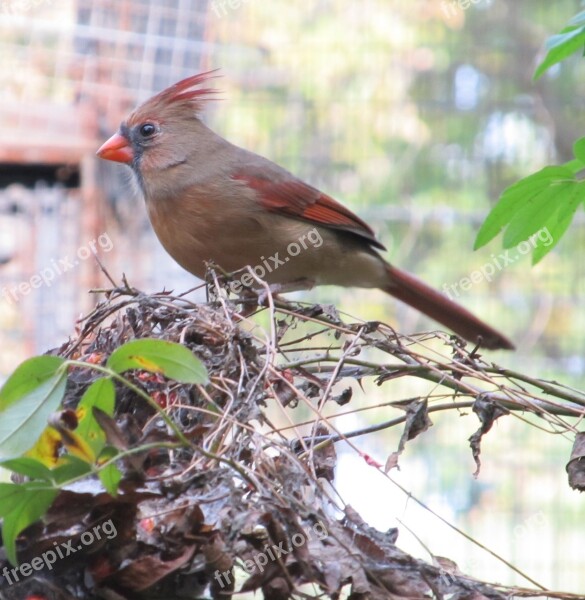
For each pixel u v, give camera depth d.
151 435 3.29
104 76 11.12
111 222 10.74
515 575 11.61
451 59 15.98
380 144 15.55
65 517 3.26
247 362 3.79
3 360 10.59
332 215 7.28
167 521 3.26
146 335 4.02
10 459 3.02
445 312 8.12
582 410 4.03
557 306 14.55
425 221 14.45
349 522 3.37
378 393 12.44
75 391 3.79
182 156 7.00
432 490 12.27
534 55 16.09
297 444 3.87
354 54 15.59
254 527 3.38
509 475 12.33
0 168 10.99
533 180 4.57
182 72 11.37
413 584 3.26
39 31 11.10
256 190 6.95
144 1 11.38
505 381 5.65
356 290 14.35
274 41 15.34
